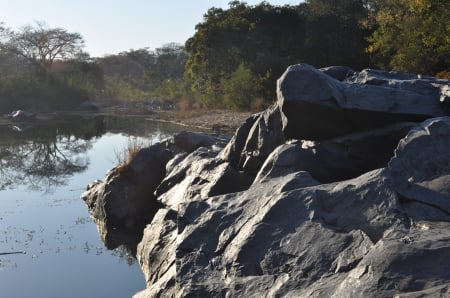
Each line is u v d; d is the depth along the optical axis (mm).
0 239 12562
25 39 64938
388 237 5512
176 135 15516
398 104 8633
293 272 5746
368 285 4848
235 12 47625
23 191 17781
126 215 13672
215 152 13422
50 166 22672
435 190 6426
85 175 20516
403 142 7215
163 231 9969
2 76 53406
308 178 7340
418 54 29812
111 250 11766
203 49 46625
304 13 51188
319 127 8859
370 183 6430
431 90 9258
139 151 15234
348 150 8703
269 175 8289
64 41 67625
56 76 57969
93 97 64875
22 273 10336
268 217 6602
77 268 10609
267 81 41344
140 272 10266
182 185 12070
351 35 43156
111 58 104250
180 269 6766
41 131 36062
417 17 30219
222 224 7125
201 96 48094
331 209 6410
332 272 5484
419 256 4902
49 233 13047
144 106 56500
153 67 93812
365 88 8883
